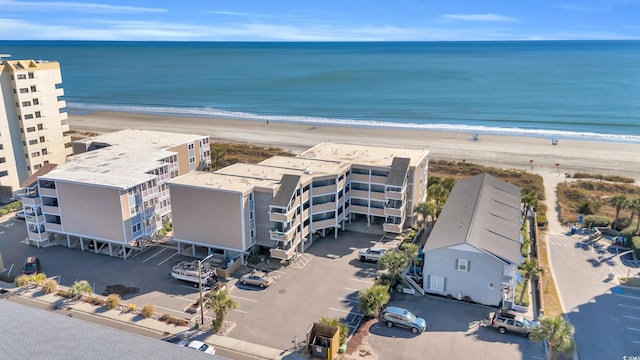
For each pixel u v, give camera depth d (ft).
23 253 212.43
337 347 140.56
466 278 168.76
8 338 61.31
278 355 141.18
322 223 218.59
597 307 165.89
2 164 277.85
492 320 153.28
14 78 274.36
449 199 231.09
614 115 566.77
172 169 254.27
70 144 313.94
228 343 146.82
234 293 177.06
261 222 201.46
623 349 143.33
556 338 127.03
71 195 207.10
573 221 244.22
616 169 341.82
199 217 198.90
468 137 450.30
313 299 173.06
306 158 245.65
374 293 158.10
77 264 201.67
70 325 66.49
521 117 563.48
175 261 203.62
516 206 217.97
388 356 140.36
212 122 545.85
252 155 388.78
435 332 152.46
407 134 467.11
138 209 209.05
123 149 262.67
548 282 183.01
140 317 161.07
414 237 223.10
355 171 233.55
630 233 213.46
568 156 377.09
